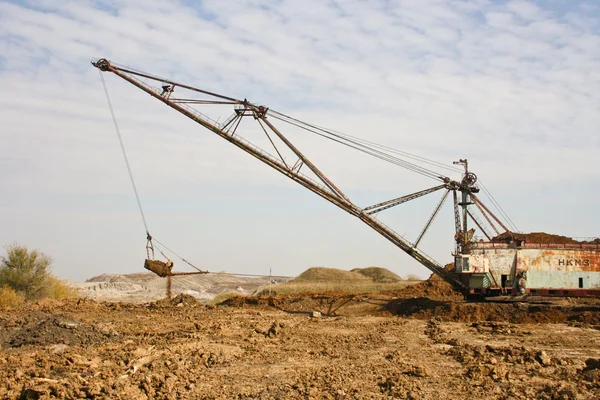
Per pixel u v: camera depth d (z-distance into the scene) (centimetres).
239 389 2078
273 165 4762
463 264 4744
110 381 2008
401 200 4884
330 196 4797
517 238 4856
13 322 3441
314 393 1969
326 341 3238
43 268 5462
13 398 1783
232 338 3259
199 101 4700
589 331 3812
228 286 11075
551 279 4747
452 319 4456
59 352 2658
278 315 4688
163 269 4178
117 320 3959
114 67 4559
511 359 2602
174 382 2102
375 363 2594
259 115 4719
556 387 2050
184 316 4359
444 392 2052
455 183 4903
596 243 4919
